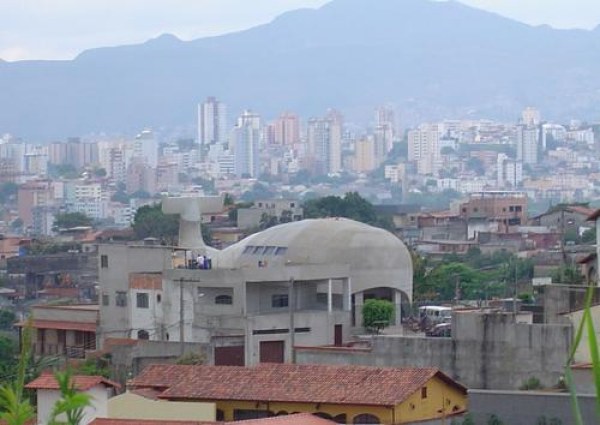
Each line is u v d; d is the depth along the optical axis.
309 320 168.38
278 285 173.12
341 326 171.25
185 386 109.69
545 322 130.38
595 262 144.50
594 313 116.56
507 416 101.62
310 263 182.50
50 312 187.62
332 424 98.12
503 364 118.94
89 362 150.50
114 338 169.25
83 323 183.12
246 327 164.50
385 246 187.25
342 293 178.75
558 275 182.88
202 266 179.38
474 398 102.50
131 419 96.19
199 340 167.75
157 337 173.62
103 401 97.56
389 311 176.50
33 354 158.75
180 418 106.62
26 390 93.12
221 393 108.56
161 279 173.75
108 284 181.38
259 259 187.50
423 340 122.06
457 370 120.50
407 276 188.88
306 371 110.31
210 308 168.88
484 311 133.50
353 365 120.25
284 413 107.19
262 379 109.75
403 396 105.44
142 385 110.94
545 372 117.31
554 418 100.25
